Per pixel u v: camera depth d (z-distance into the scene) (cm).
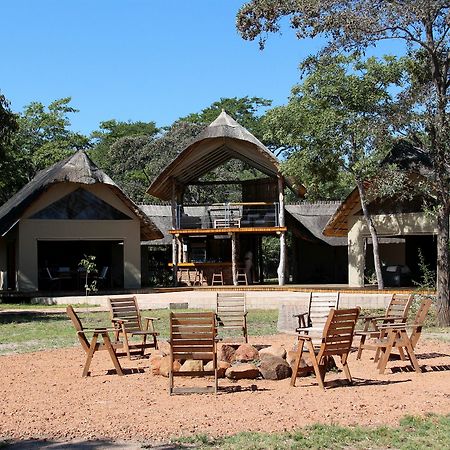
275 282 3772
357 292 2509
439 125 1778
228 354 1158
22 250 3062
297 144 2675
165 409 896
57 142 5481
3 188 4541
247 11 1905
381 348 1220
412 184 2100
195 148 3231
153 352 1377
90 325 1980
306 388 1020
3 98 2416
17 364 1286
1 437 786
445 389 1004
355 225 2936
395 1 1777
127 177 5312
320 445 722
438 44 1811
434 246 3447
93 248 3712
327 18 1814
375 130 1906
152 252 4266
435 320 1894
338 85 2547
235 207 3441
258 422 820
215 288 3109
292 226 3531
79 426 820
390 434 758
